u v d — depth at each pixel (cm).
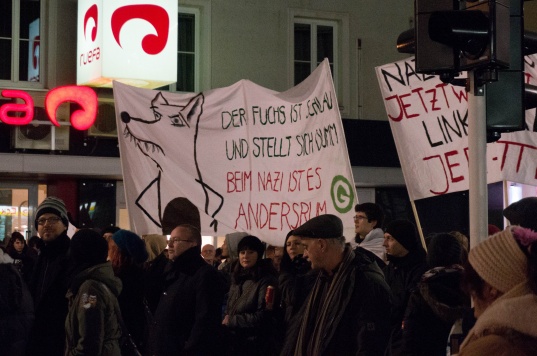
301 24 1730
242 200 803
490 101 506
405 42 531
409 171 741
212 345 621
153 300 778
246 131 809
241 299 767
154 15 1446
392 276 643
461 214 1755
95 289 617
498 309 260
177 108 808
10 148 1486
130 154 793
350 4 1748
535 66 775
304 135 789
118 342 639
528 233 268
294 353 525
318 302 523
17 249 1263
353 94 1744
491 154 731
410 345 511
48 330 668
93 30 1449
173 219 794
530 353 252
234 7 1673
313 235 511
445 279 500
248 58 1681
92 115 1495
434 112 737
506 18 478
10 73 1541
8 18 1545
